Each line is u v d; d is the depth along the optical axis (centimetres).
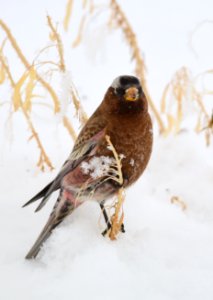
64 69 784
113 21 858
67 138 984
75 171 726
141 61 902
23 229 719
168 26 1423
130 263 627
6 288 585
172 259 639
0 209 766
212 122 853
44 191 720
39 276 608
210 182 830
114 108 726
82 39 805
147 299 563
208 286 586
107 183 734
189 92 861
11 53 1280
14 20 1471
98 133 730
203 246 674
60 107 741
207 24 1416
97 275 596
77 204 726
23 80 785
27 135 987
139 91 723
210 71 866
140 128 734
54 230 681
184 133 930
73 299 562
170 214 773
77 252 636
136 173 760
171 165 877
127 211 771
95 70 1230
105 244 649
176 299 564
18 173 870
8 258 652
